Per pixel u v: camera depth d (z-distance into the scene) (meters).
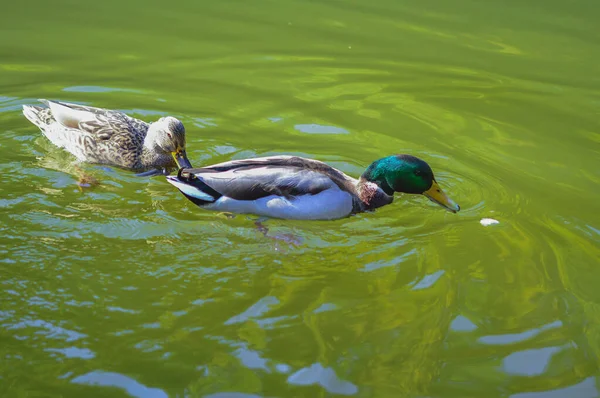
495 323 6.96
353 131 11.14
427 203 9.45
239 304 7.08
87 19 15.33
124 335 6.54
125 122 10.46
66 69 12.84
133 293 7.17
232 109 11.69
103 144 10.13
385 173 9.15
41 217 8.39
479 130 11.41
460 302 7.26
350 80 13.11
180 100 11.93
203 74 13.01
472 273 7.77
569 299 7.36
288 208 8.65
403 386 6.11
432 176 9.15
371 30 15.59
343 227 8.75
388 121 11.56
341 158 10.29
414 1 17.45
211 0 16.94
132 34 14.66
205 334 6.61
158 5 16.42
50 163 9.91
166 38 14.55
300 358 6.36
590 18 16.66
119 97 11.91
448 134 11.23
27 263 7.49
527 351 6.59
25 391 5.82
